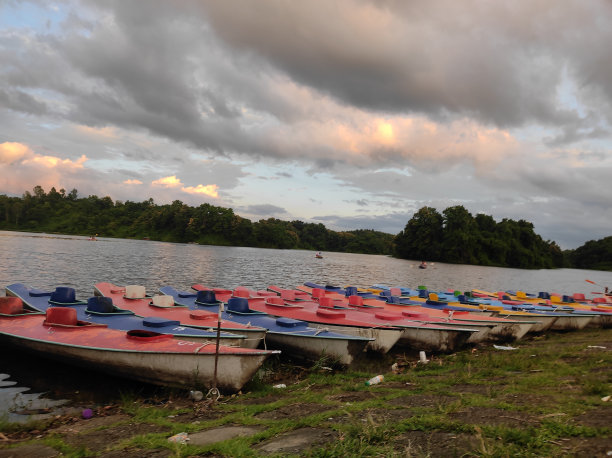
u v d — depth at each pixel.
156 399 9.12
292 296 17.22
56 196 179.00
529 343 16.31
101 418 7.86
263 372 11.13
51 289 25.27
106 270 37.62
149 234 150.12
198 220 149.12
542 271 112.44
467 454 4.56
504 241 117.12
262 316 13.96
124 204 181.12
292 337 12.51
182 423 7.06
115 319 12.29
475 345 15.63
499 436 5.02
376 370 12.27
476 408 6.45
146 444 5.86
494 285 51.41
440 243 117.31
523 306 20.42
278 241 163.38
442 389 8.36
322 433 5.75
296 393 9.18
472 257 112.62
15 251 51.00
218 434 6.22
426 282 49.22
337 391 8.84
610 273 133.62
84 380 10.25
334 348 11.81
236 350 9.34
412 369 11.80
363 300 19.56
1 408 8.48
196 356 9.23
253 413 7.35
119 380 10.11
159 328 11.38
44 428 7.23
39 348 10.81
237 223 150.62
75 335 10.66
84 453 5.71
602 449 4.29
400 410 6.74
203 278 36.97
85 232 149.62
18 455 5.73
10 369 10.86
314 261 84.25
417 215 123.81
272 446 5.40
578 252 167.75
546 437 4.84
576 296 25.19
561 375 8.94
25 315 12.44
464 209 118.00
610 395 6.55
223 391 9.20
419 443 5.09
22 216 154.88
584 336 17.33
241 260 67.06
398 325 14.07
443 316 16.45
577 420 5.37
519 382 8.44
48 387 9.75
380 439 5.28
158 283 31.48
